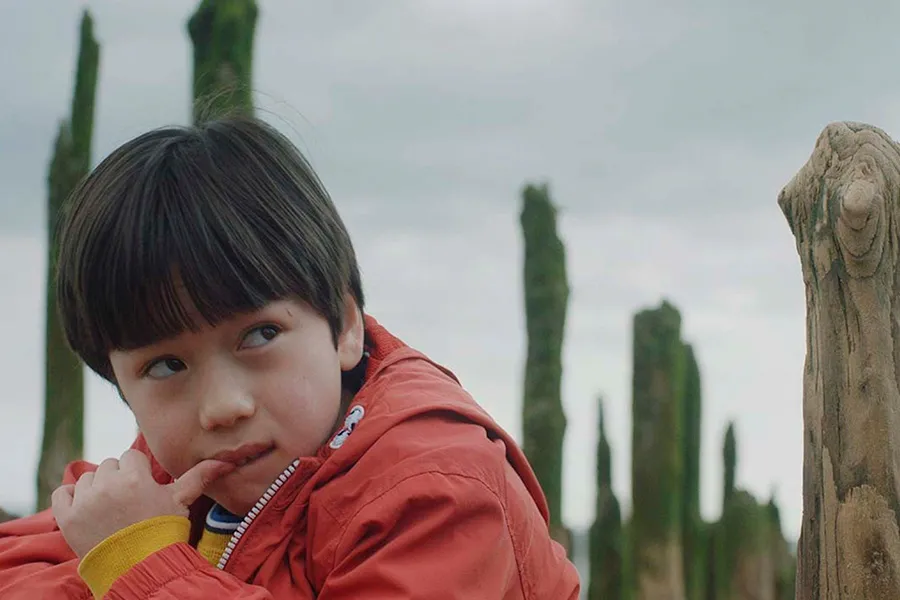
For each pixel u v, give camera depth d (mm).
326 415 1613
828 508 1623
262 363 1551
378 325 1857
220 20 5824
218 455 1569
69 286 1571
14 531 1972
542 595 1639
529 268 8562
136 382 1572
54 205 7109
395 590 1456
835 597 1603
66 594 1731
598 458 10211
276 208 1573
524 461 1725
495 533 1520
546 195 8531
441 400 1644
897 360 1604
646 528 9609
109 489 1581
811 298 1691
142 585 1512
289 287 1551
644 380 9719
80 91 7285
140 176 1544
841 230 1620
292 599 1558
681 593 9977
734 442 12180
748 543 11391
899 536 1569
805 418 1692
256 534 1594
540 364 8383
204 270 1484
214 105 2119
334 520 1543
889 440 1588
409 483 1512
